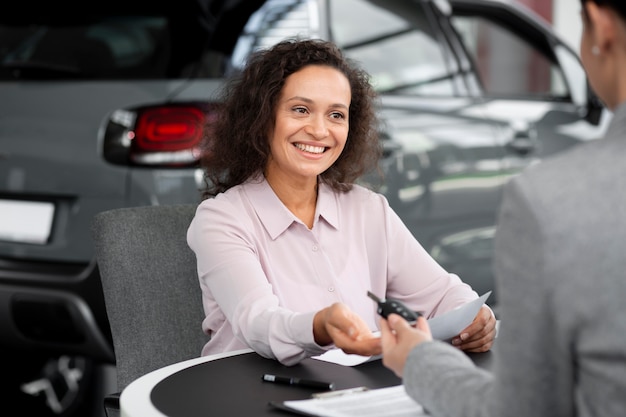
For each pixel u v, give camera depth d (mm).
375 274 2586
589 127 5266
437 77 4836
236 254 2340
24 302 4039
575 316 1263
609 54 1350
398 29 4770
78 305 3951
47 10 4324
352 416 1630
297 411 1685
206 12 4199
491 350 2213
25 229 4074
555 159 1315
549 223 1263
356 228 2568
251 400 1787
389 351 1584
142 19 4211
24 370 4453
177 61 4105
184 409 1734
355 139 2645
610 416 1270
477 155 4766
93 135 4012
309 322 2006
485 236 4781
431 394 1469
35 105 4102
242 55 4188
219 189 2607
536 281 1271
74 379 4410
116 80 4078
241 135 2518
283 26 4340
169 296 2555
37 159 4066
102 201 3984
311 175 2455
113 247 2516
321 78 2455
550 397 1304
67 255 4000
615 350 1252
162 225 2580
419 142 4570
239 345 2350
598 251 1251
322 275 2449
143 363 2514
